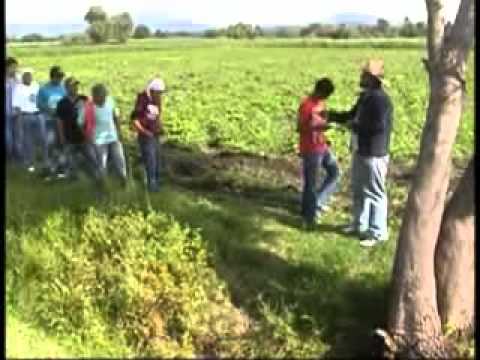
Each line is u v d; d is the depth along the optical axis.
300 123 11.57
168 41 73.75
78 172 12.80
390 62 43.25
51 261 9.46
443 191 8.65
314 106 11.47
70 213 10.36
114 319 9.12
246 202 12.80
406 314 8.74
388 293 9.20
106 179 11.93
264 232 11.16
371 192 11.06
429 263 8.72
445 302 8.89
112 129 12.51
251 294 9.62
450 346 8.64
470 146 16.86
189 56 51.75
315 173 11.56
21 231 9.86
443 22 8.52
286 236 11.11
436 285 8.91
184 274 9.59
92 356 8.69
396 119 20.12
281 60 47.34
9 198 10.52
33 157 13.67
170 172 14.53
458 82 8.46
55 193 11.01
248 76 34.91
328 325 9.16
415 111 22.61
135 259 9.59
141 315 9.07
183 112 20.47
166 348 8.90
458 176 14.45
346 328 9.13
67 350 8.72
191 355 8.90
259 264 10.16
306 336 9.05
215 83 30.92
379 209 11.09
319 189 12.01
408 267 8.72
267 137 17.70
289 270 10.09
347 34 85.44
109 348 8.84
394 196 13.57
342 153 15.80
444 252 8.88
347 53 54.41
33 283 9.31
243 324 9.25
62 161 12.99
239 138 17.55
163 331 9.07
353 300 9.55
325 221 11.97
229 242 10.45
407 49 59.59
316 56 50.94
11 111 13.65
